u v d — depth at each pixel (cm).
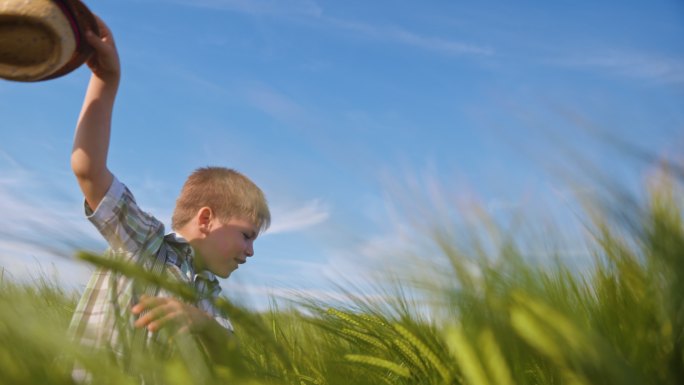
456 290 104
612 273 109
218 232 277
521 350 100
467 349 91
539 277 103
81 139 216
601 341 83
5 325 79
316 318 148
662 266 99
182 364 88
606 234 108
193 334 98
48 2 173
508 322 97
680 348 93
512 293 92
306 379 125
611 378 83
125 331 92
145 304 99
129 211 223
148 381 84
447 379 112
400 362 137
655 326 97
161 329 96
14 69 177
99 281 146
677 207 102
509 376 90
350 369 127
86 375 81
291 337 151
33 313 82
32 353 78
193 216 280
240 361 99
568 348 84
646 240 100
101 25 212
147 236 226
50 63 177
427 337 128
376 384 126
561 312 94
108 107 218
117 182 223
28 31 171
